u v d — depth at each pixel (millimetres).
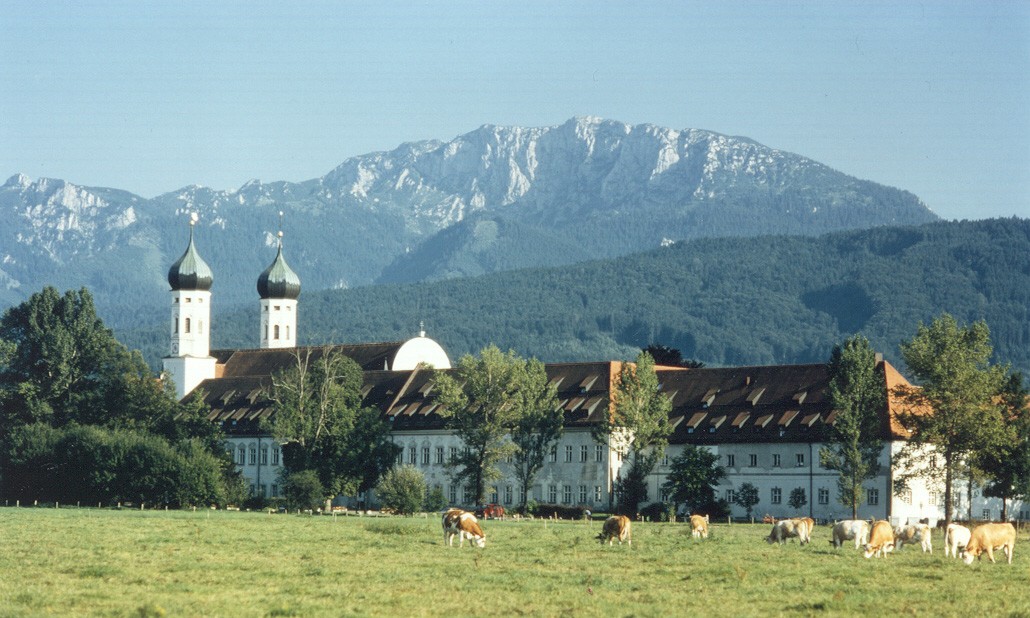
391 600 82562
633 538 140375
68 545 120062
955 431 193750
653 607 80812
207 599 82625
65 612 77312
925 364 196375
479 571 98938
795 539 139250
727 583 93125
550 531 153250
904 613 79688
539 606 80938
